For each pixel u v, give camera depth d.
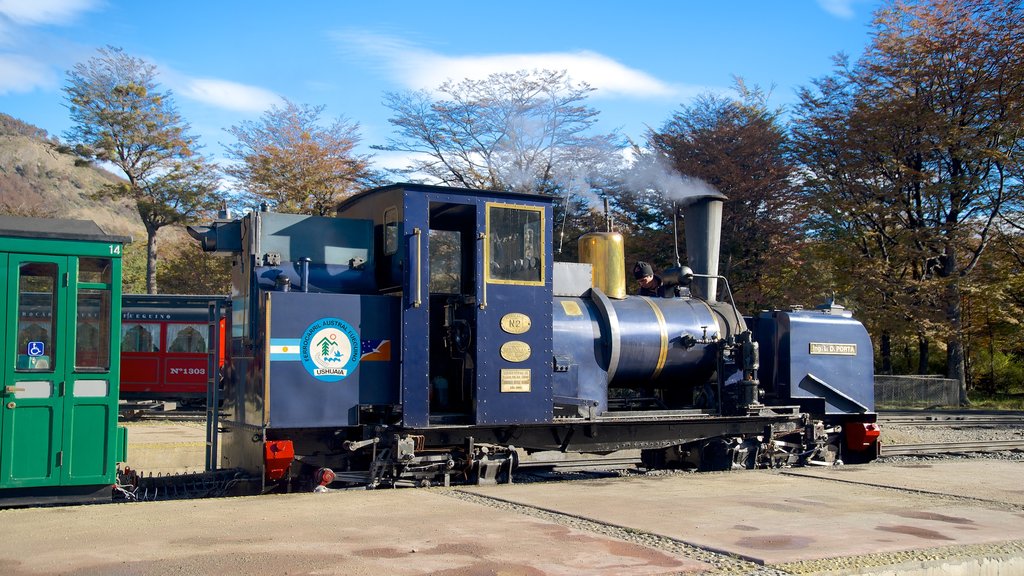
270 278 8.78
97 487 7.83
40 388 7.60
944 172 34.75
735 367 11.02
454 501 7.32
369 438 8.73
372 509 6.86
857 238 34.97
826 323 11.80
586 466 11.97
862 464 11.38
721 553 5.38
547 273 9.43
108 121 37.12
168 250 45.78
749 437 10.91
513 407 9.09
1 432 7.43
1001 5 31.70
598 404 10.05
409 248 8.66
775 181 35.66
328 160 36.47
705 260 11.71
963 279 32.31
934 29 32.72
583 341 10.07
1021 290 36.66
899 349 44.12
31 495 7.57
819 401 11.64
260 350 8.45
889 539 5.92
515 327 9.16
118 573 4.70
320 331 8.49
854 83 34.19
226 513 6.62
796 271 35.12
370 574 4.73
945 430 19.05
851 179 34.53
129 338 23.41
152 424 19.45
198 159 38.28
